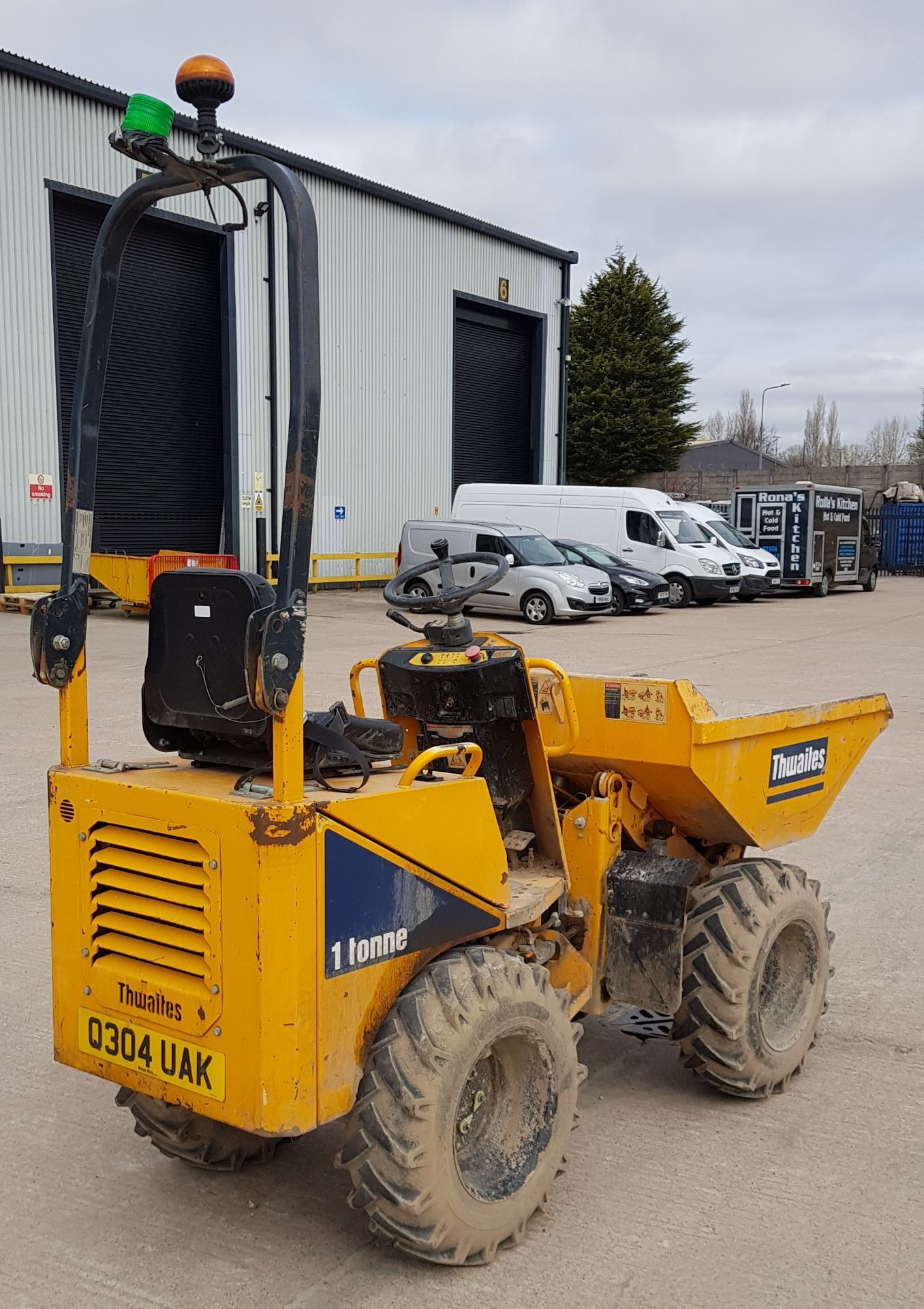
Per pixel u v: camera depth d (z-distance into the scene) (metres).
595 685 3.95
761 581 26.20
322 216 27.44
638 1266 3.07
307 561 2.67
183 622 3.04
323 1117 2.77
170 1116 3.39
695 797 3.95
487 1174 3.14
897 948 5.54
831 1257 3.12
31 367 21.50
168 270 24.56
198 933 2.84
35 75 20.94
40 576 21.64
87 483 3.16
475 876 3.18
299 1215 3.35
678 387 52.44
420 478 31.28
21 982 5.06
